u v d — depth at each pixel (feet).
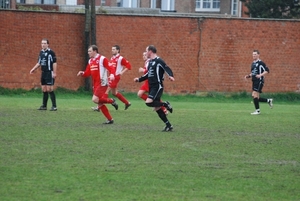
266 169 65.46
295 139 89.35
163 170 63.00
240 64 189.26
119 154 71.72
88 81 183.42
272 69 190.70
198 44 187.21
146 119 111.55
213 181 58.65
